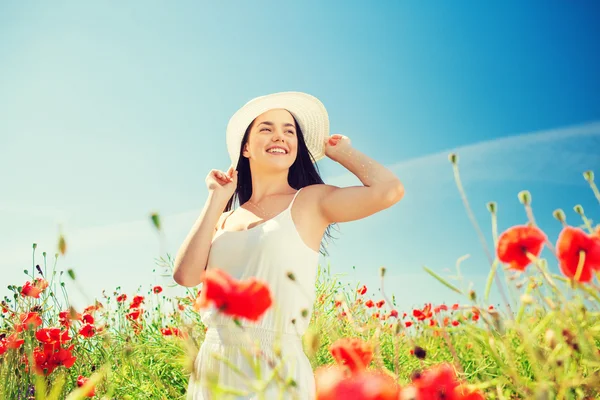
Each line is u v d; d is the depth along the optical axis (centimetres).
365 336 291
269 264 198
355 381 95
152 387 281
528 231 120
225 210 274
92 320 296
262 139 244
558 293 112
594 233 126
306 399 179
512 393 141
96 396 229
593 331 112
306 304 200
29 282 313
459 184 126
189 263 219
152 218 157
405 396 97
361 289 360
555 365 109
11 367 263
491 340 117
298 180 264
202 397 189
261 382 97
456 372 137
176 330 311
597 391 111
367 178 218
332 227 291
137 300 382
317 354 274
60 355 253
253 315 104
